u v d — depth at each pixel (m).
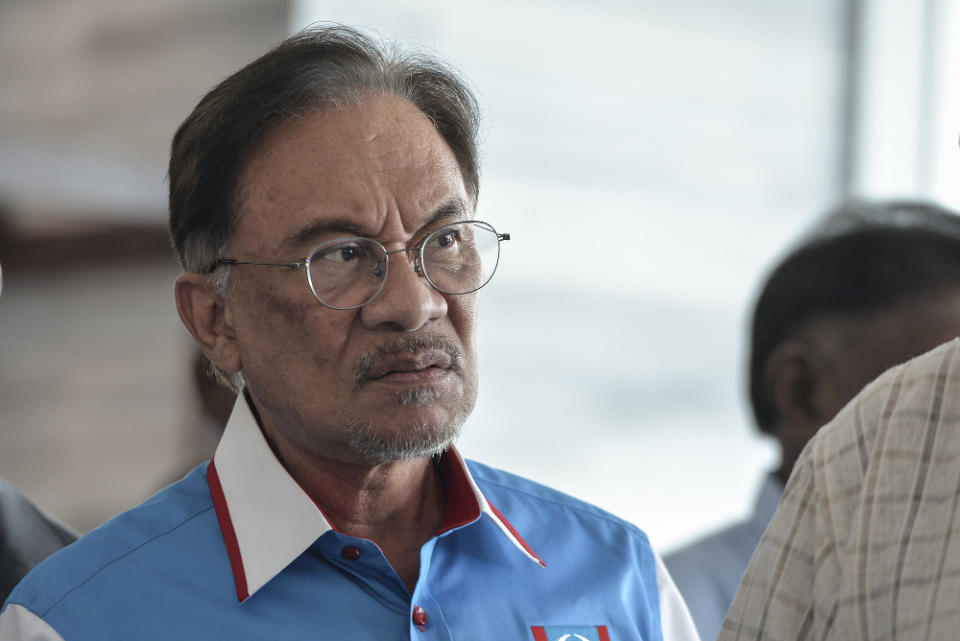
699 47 7.74
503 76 7.29
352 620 2.46
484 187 7.23
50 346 8.16
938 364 2.01
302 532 2.49
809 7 8.03
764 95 7.89
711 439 7.50
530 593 2.68
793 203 7.88
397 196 2.45
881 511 1.94
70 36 8.15
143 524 2.58
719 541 3.82
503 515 2.86
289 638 2.41
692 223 7.65
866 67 8.13
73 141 8.12
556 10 7.42
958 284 3.26
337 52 2.58
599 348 7.36
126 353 8.06
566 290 7.33
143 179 8.04
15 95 8.20
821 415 3.40
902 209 3.46
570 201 7.39
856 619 1.92
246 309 2.52
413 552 2.68
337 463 2.56
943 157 8.12
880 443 2.00
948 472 1.90
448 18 7.20
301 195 2.43
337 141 2.46
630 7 7.57
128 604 2.41
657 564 2.97
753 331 3.60
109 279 8.14
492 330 7.15
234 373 2.79
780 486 3.70
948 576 1.82
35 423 8.11
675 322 7.53
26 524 3.12
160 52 7.86
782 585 2.10
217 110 2.55
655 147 7.59
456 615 2.57
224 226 2.55
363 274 2.42
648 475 7.36
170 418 7.88
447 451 2.77
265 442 2.60
